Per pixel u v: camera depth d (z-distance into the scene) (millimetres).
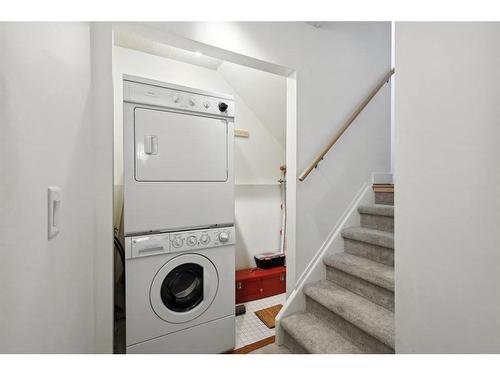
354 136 2270
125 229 1465
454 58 688
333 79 2113
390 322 1363
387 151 2486
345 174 2215
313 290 1813
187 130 1676
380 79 2420
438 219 729
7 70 395
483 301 625
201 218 1719
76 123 866
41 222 533
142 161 1521
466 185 660
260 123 3207
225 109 1809
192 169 1689
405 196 830
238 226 3041
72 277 801
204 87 2791
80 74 925
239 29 1644
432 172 746
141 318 1512
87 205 1039
